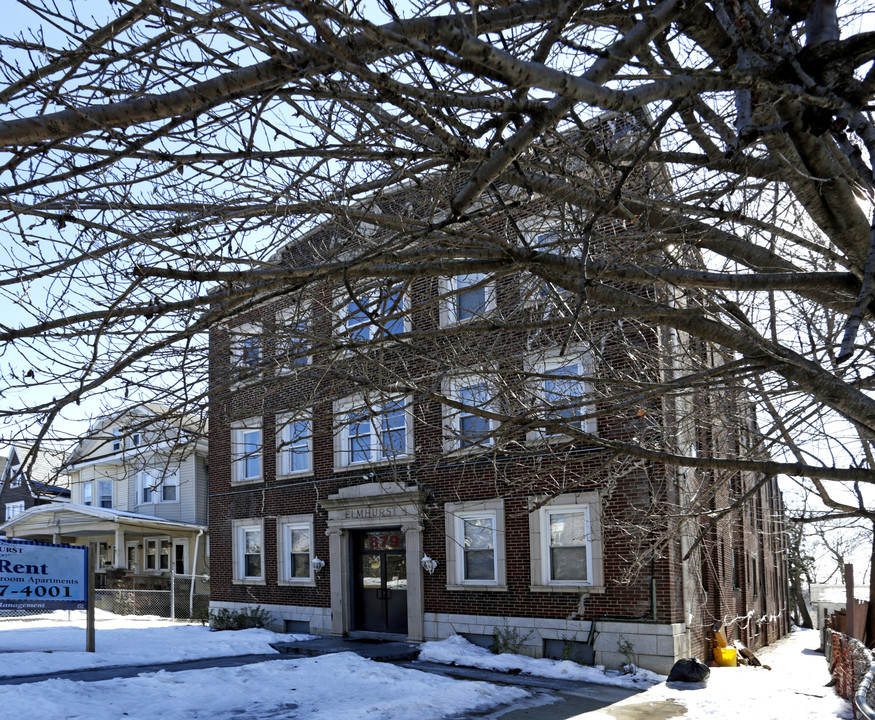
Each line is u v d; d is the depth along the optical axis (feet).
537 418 19.88
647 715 37.78
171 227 17.17
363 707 38.29
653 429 32.68
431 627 59.57
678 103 14.99
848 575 48.93
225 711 38.65
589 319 18.56
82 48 14.52
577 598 51.90
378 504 62.64
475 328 18.53
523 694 42.37
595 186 20.01
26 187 14.12
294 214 18.81
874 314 17.35
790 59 15.02
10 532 109.91
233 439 79.15
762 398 25.32
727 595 61.98
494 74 12.46
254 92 14.23
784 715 37.35
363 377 20.95
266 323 19.70
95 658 54.34
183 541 109.09
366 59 14.08
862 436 21.89
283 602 71.67
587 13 17.34
